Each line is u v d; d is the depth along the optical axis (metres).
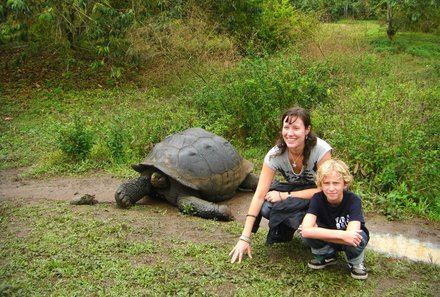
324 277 3.33
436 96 7.70
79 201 4.93
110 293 3.04
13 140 7.59
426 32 16.62
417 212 4.93
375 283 3.31
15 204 4.86
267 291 3.11
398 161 5.48
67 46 10.69
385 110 6.57
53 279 3.22
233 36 12.33
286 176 3.68
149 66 11.51
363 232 3.25
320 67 9.21
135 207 4.91
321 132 6.69
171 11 11.20
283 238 3.71
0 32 9.90
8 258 3.48
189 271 3.34
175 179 4.81
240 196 5.51
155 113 7.96
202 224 4.37
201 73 10.15
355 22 18.61
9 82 10.56
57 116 8.80
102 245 3.71
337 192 3.22
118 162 6.50
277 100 7.11
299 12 14.26
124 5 10.94
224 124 7.30
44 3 9.60
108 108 9.19
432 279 3.43
